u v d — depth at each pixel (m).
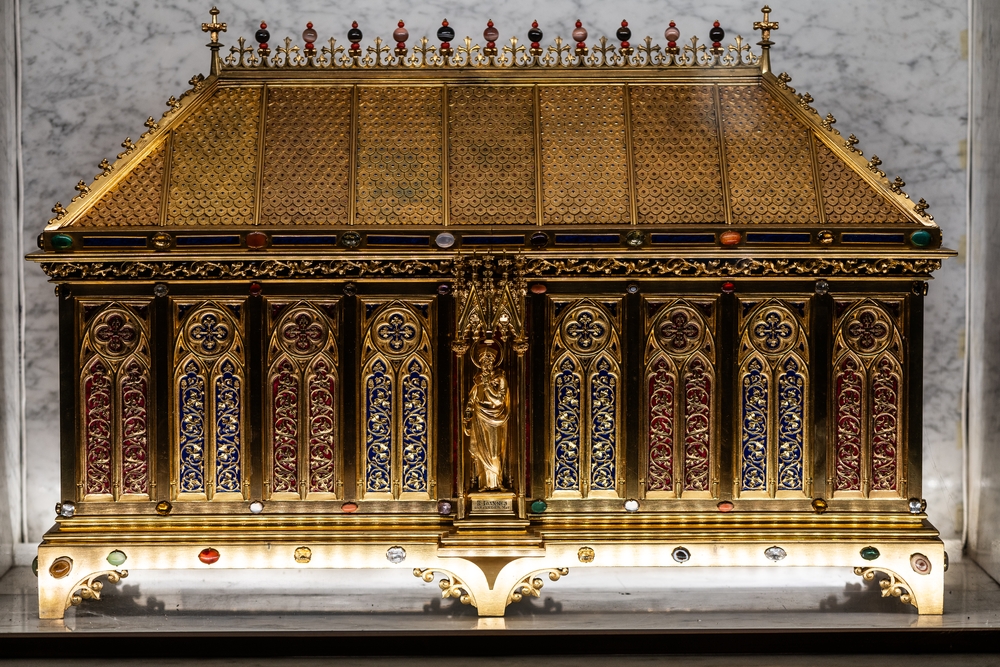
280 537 3.81
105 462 3.83
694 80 4.10
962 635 3.71
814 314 3.81
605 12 4.75
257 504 3.84
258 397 3.82
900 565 3.83
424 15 4.74
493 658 3.69
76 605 4.03
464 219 3.79
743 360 3.83
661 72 4.10
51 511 4.70
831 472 3.86
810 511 3.86
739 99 4.06
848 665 3.63
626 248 3.75
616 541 3.80
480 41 4.75
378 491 3.87
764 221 3.78
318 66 4.09
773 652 3.71
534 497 3.86
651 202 3.82
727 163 3.90
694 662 3.66
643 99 4.05
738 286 3.81
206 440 3.84
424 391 3.85
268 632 3.70
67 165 4.69
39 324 4.68
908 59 4.73
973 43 4.69
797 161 3.90
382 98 4.05
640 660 3.67
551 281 3.80
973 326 4.69
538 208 3.81
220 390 3.83
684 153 3.92
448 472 3.85
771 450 3.86
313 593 4.24
